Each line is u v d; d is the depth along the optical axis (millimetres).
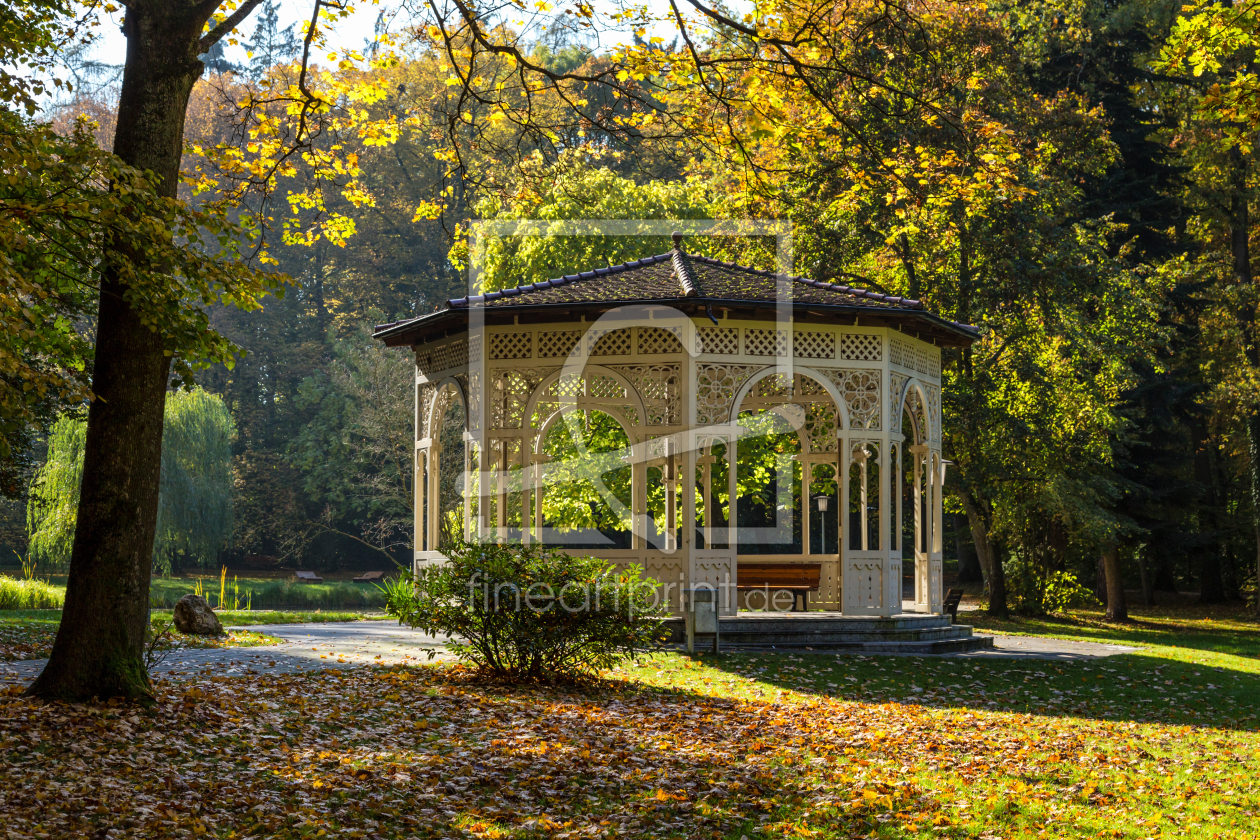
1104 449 27203
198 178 11492
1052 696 12117
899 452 16031
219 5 8898
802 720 9977
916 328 16328
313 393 47469
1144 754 9039
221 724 8039
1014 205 23172
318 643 14555
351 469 44875
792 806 7039
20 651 12922
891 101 19484
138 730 7547
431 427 16953
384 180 50094
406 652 13336
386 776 7113
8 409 7574
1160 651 17406
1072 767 8422
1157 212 33156
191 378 8922
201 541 37938
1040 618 27750
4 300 6512
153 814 5898
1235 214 33438
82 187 7621
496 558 11047
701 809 6852
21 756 6621
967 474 25188
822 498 18766
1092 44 32062
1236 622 29562
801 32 9742
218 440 38875
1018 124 24359
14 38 9172
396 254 49625
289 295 52094
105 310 8336
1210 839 6484
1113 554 29234
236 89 41031
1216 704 12219
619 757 8047
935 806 7117
